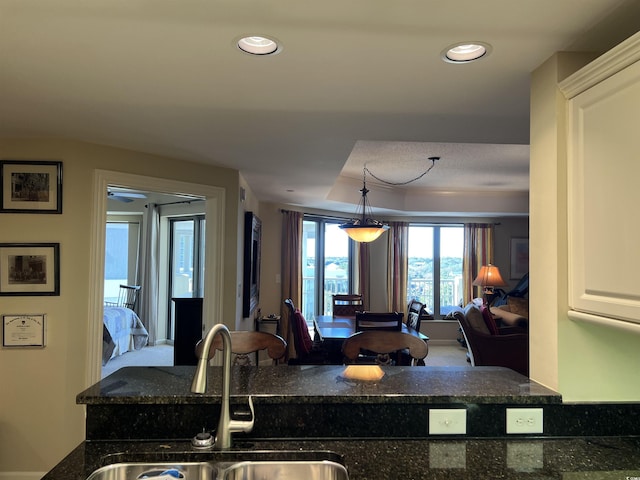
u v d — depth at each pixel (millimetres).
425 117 2318
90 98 2082
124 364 5422
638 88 1210
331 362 4406
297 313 4395
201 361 1185
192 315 3783
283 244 6094
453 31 1446
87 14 1356
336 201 5801
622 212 1267
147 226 6574
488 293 7125
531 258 1721
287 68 1740
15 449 2760
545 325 1607
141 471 1275
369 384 1545
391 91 1968
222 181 3662
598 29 1426
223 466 1289
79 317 2838
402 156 4484
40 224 2812
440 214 7172
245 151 3102
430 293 7684
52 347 2797
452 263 7738
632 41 1195
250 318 4871
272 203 5984
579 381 1521
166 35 1486
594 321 1387
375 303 7441
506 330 4527
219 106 2182
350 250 7305
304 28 1435
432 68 1727
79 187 2855
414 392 1460
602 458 1304
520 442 1411
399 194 6652
